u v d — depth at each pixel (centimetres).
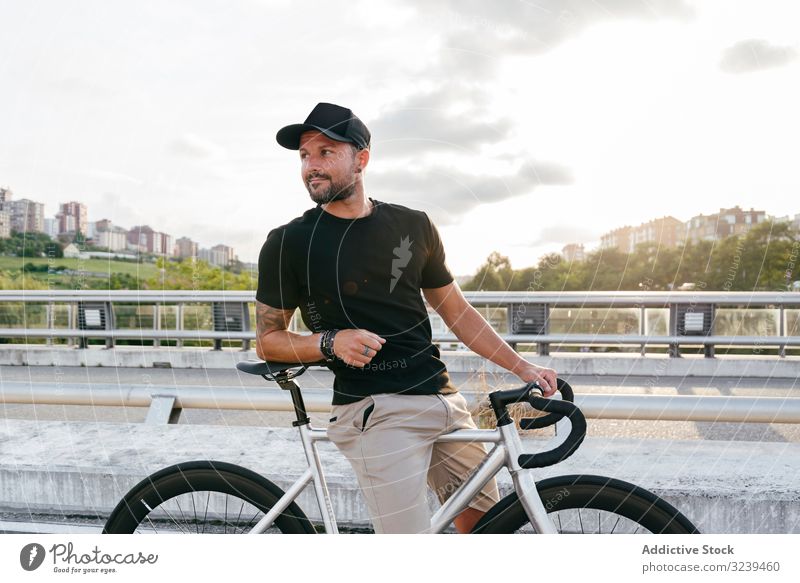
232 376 834
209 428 370
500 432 196
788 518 262
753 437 518
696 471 288
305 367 195
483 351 213
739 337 805
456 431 198
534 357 828
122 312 973
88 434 365
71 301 977
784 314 826
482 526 202
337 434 196
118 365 933
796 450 316
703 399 346
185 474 219
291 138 191
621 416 347
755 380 777
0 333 658
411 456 188
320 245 187
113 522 224
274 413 613
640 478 282
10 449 341
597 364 820
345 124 185
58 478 316
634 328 838
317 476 208
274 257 190
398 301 190
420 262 195
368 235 188
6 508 321
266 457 320
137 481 309
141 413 620
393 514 187
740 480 277
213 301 938
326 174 185
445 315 213
